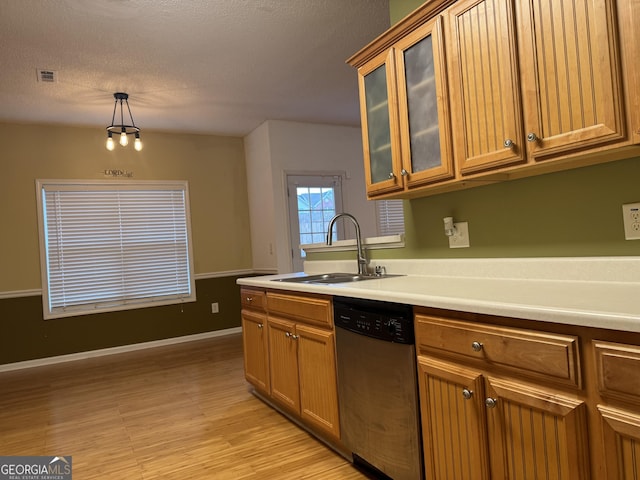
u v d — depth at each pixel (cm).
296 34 303
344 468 206
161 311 511
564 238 172
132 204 500
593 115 133
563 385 114
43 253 455
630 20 124
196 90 395
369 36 312
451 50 178
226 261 549
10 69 326
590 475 109
